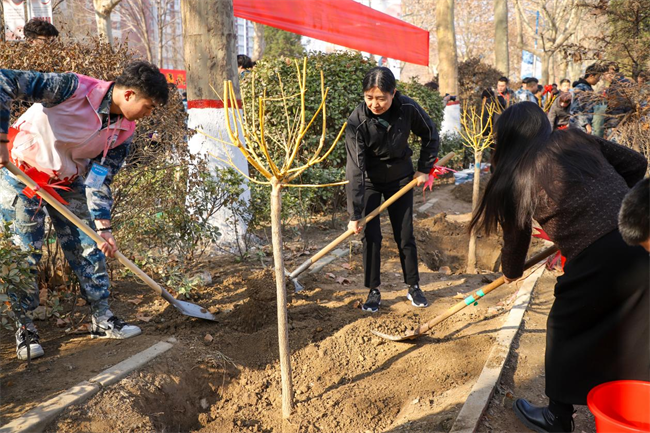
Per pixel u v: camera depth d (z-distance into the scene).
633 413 2.12
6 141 2.76
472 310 4.14
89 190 3.23
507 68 20.45
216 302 4.10
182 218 4.52
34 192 2.93
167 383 3.14
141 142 4.46
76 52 4.33
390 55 8.67
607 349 2.28
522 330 3.78
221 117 5.21
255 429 3.01
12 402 2.74
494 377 3.09
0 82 2.66
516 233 2.56
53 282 4.12
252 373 3.41
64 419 2.66
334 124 7.29
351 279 4.82
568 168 2.33
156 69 3.00
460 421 2.69
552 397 2.47
